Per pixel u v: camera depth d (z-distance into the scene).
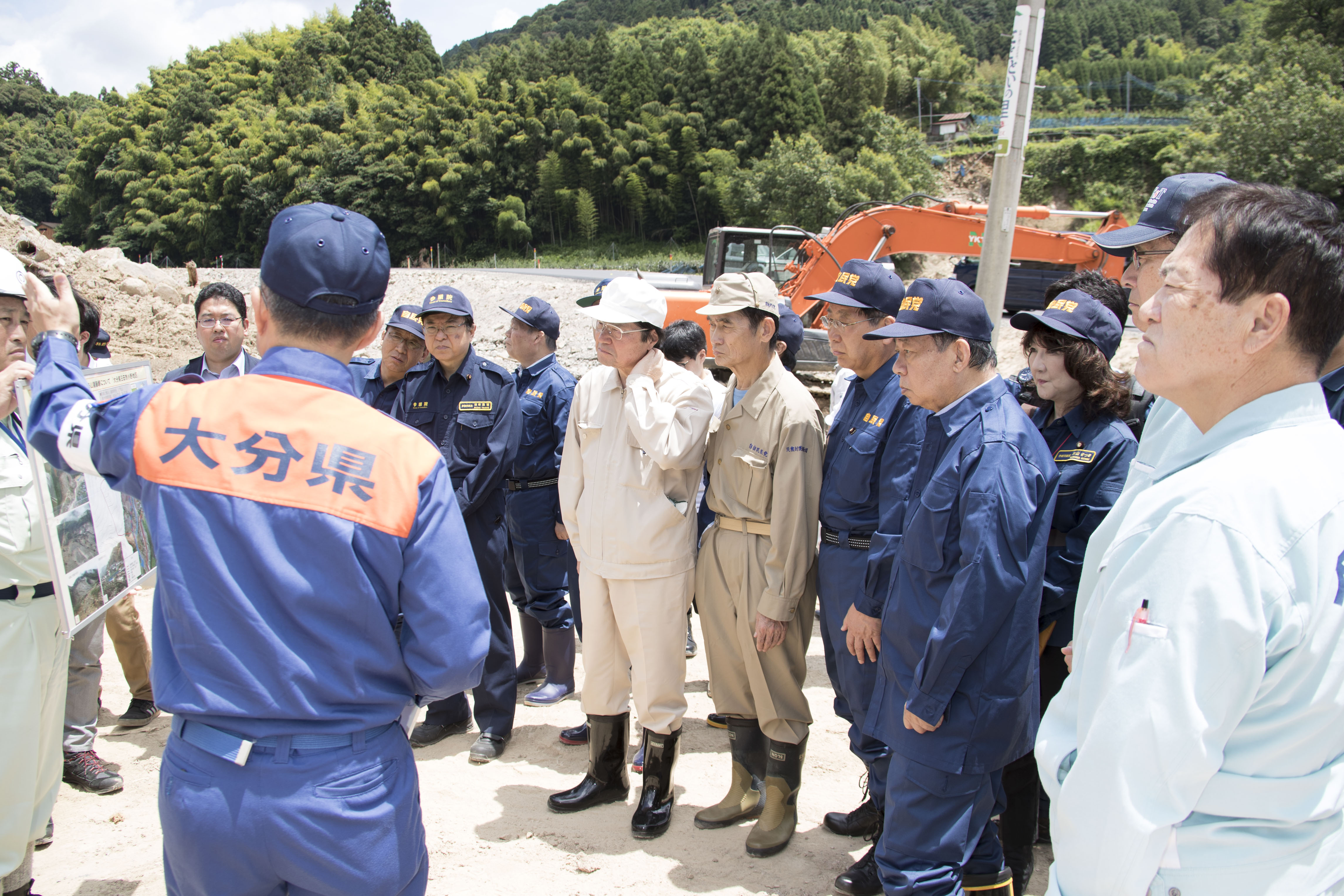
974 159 52.72
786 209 42.47
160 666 1.47
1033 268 18.67
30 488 2.31
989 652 2.06
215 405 1.50
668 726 2.98
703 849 2.87
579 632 4.78
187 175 62.16
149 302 10.93
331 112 65.88
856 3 122.88
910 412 2.56
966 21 112.19
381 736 1.53
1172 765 1.02
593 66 66.00
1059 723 1.27
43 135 84.81
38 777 2.34
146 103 71.19
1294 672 1.03
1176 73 80.31
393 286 18.81
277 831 1.38
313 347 1.57
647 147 54.91
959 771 2.05
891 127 51.94
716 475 2.97
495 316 15.68
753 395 2.86
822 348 10.25
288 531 1.43
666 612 2.95
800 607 2.95
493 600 3.62
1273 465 1.08
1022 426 2.18
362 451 1.50
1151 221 2.19
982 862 2.24
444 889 2.59
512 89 60.03
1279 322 1.09
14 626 2.25
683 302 10.01
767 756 2.99
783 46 58.53
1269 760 1.06
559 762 3.58
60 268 10.62
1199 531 1.05
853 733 2.85
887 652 2.30
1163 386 1.22
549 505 4.20
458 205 57.06
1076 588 2.60
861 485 2.70
